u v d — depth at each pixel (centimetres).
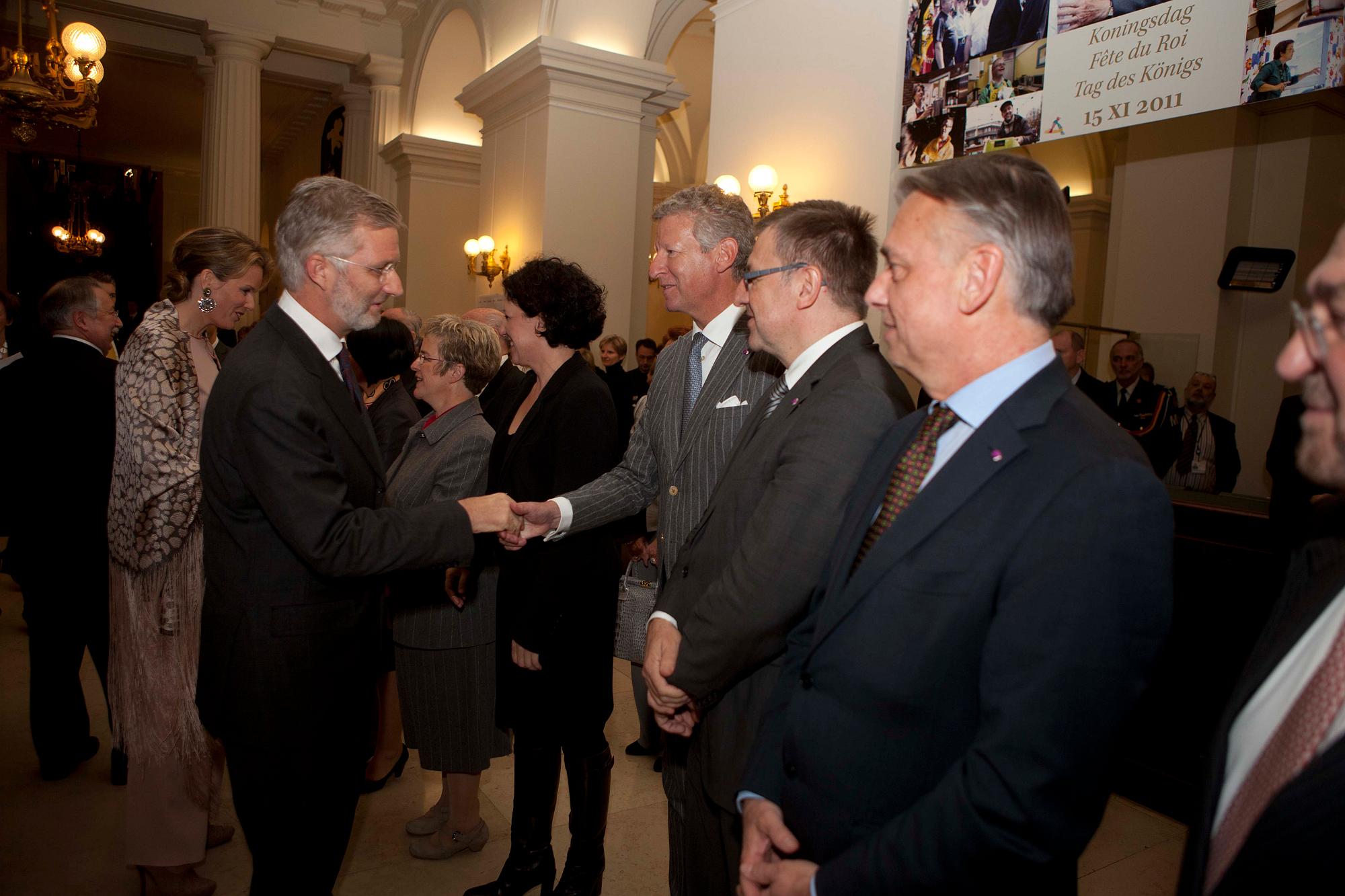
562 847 240
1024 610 82
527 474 199
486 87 742
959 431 98
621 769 292
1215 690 278
